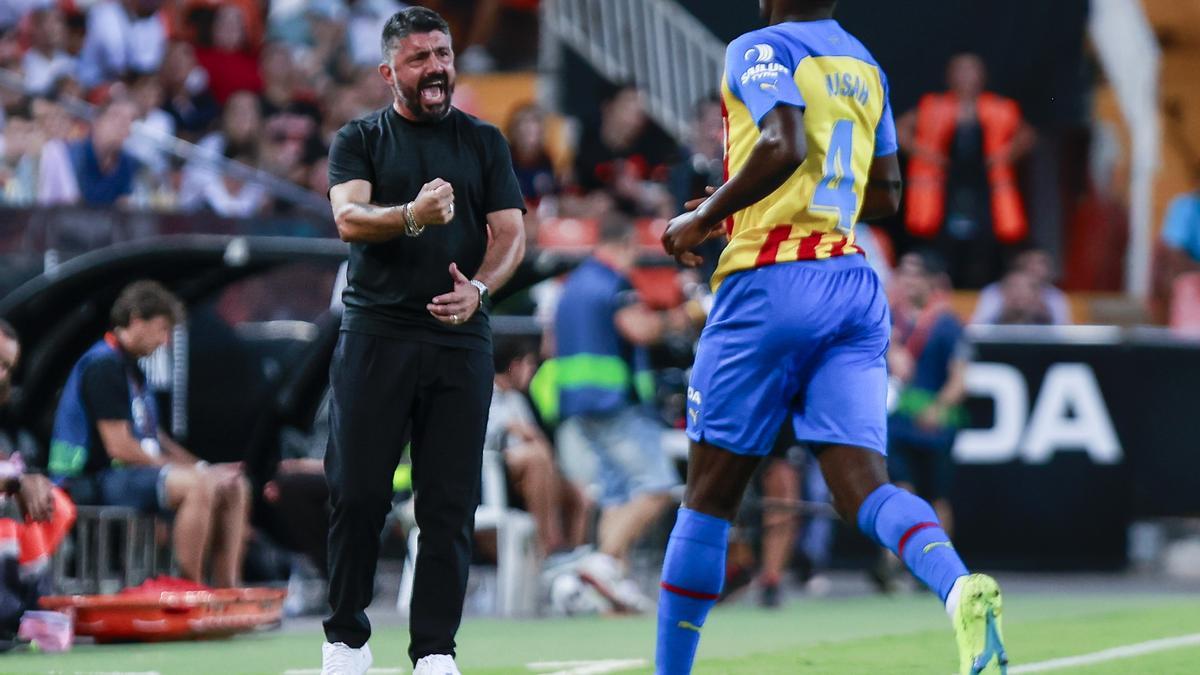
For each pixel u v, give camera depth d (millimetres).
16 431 33406
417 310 19469
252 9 57844
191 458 32469
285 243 34125
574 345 36469
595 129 53875
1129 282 59469
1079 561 47094
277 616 30016
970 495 46906
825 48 17047
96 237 39312
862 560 45812
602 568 35625
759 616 34500
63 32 56188
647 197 51469
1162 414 47656
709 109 39656
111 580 31484
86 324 33469
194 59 55094
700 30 59688
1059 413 47156
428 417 19719
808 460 42188
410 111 19688
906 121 56875
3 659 25297
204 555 30625
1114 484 47156
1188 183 59875
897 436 42719
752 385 16766
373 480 19344
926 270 44219
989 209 56469
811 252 16766
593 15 60781
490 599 37094
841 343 16844
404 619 34000
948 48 58531
